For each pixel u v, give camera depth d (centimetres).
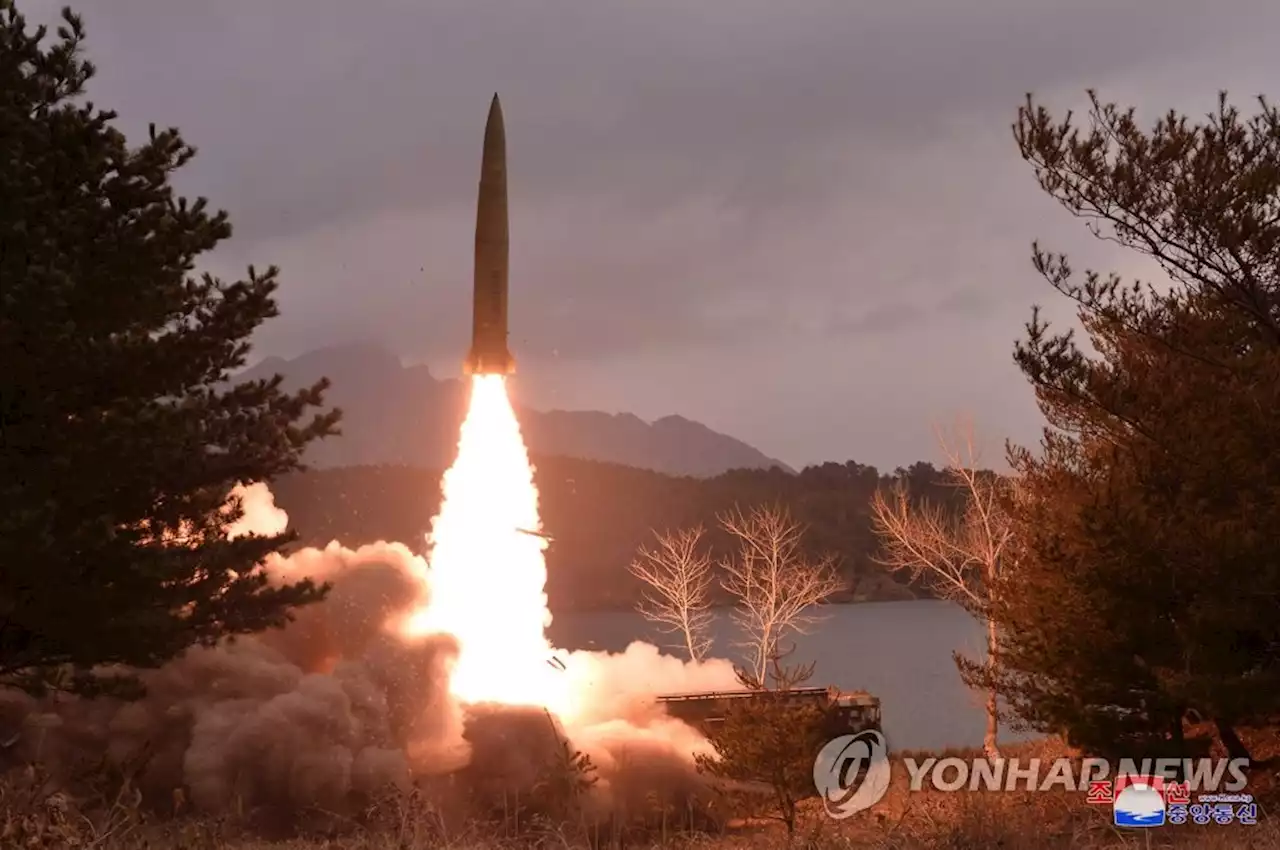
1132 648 2084
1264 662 2034
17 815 1070
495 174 3572
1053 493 2408
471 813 2303
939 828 1585
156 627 1695
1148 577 1994
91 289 1686
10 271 1573
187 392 1819
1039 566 2308
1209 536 1880
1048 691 2219
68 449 1630
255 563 1928
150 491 1759
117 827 1168
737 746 2028
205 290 1862
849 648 9906
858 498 13250
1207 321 2234
